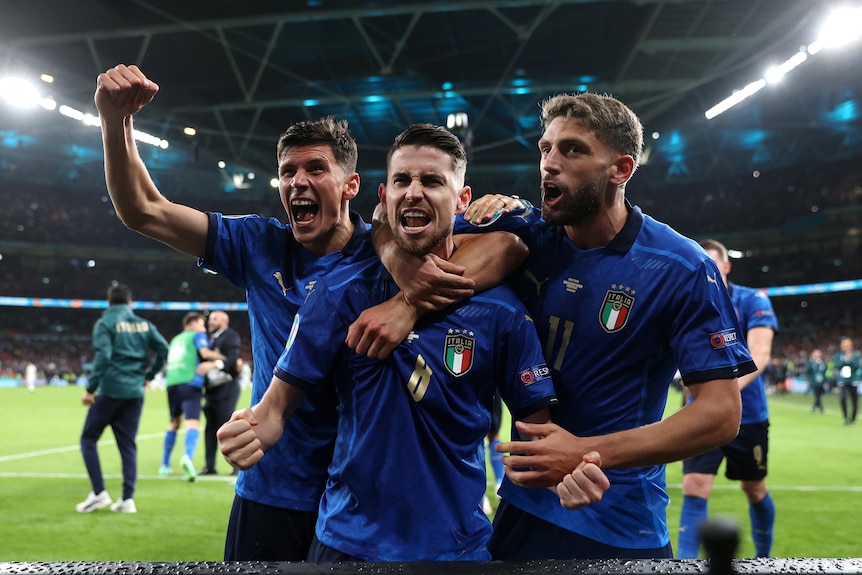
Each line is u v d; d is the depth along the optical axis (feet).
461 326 6.13
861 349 107.86
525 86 80.74
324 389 7.34
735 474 14.26
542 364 6.27
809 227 120.57
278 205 139.33
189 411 23.75
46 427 41.39
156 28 64.75
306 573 3.58
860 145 111.45
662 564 3.67
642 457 5.63
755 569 3.42
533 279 7.06
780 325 130.82
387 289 6.35
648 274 6.55
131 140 7.27
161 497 20.61
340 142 7.68
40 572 3.57
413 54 73.46
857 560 3.56
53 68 75.97
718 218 131.54
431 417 5.99
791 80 84.07
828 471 26.63
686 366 6.23
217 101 85.97
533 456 5.48
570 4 62.59
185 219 7.79
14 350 126.82
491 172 122.21
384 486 5.85
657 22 65.87
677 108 94.43
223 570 3.62
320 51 72.59
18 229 129.18
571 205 6.33
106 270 143.43
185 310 144.97
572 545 6.86
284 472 7.70
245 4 61.46
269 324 7.86
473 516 6.00
